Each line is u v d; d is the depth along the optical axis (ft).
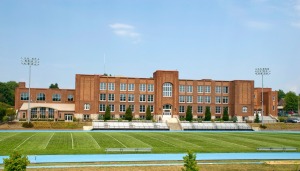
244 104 409.28
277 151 170.40
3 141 192.24
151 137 234.17
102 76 383.04
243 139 229.66
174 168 121.19
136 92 390.42
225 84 415.85
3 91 652.89
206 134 270.05
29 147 169.27
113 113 383.45
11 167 88.38
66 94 394.93
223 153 161.38
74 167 120.57
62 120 363.15
